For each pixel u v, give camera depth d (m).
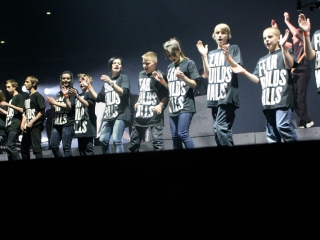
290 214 1.62
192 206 1.73
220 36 4.39
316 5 4.96
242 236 1.66
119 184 1.83
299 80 5.07
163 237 1.77
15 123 6.17
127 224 1.82
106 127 5.12
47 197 1.92
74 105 5.59
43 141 8.16
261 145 1.65
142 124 4.74
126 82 5.07
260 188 1.65
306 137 4.62
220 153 1.70
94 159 1.85
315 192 1.60
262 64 4.21
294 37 5.23
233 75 4.27
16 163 1.96
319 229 1.58
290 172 1.62
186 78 4.32
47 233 1.92
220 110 4.25
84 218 1.87
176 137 4.55
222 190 1.70
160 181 1.78
